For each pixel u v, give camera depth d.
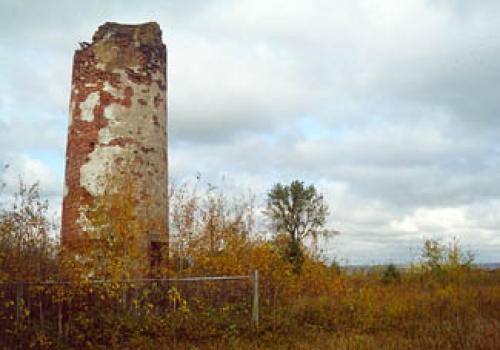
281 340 9.98
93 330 9.38
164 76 12.91
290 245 18.17
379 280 22.12
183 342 9.57
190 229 12.90
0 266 9.05
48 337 8.82
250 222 16.05
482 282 21.56
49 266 9.97
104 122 11.75
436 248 24.73
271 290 13.02
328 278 15.20
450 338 9.70
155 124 12.36
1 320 8.94
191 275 12.05
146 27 12.62
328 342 9.70
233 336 9.87
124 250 10.45
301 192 31.22
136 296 9.91
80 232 11.30
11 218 9.95
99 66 11.99
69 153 12.00
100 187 11.43
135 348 9.05
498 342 9.11
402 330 11.16
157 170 12.23
